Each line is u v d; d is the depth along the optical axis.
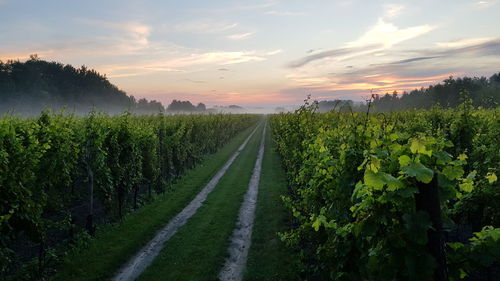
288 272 5.92
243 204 11.12
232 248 7.50
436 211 2.14
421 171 2.09
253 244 7.51
